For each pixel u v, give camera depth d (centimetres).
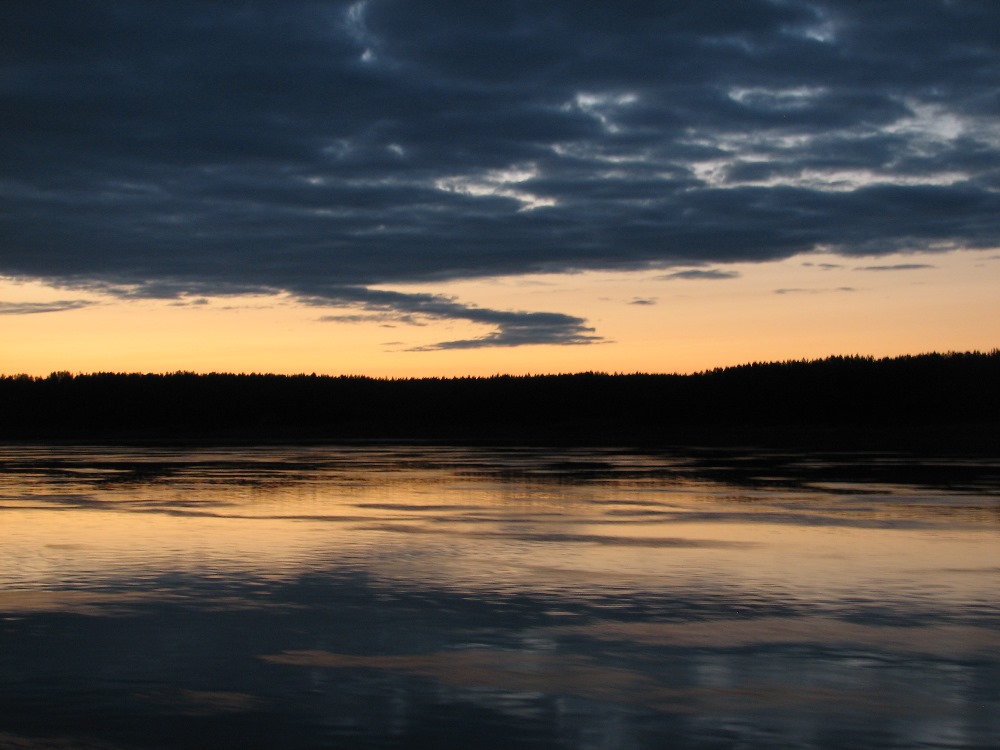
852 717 790
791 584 1303
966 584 1300
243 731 761
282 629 1067
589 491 2702
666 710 808
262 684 876
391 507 2264
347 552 1581
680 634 1044
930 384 10494
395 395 12938
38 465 4053
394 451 5597
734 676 898
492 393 12631
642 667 927
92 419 11612
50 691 855
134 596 1230
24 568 1423
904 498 2459
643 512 2148
